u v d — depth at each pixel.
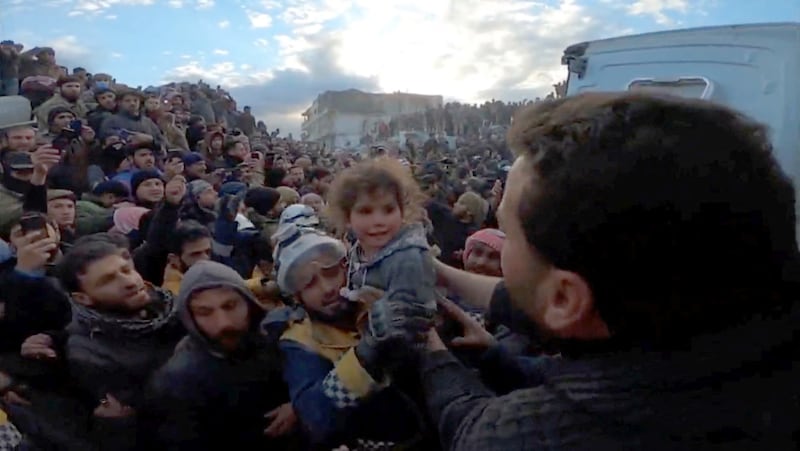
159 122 5.23
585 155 0.68
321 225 1.45
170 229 1.92
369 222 1.24
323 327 1.34
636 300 0.67
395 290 1.18
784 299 0.69
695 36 3.62
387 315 1.14
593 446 0.68
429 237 1.90
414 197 1.32
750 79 3.43
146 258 1.90
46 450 1.39
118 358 1.39
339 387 1.20
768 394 0.65
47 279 1.57
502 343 1.21
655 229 0.64
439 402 0.98
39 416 1.41
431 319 1.15
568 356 0.77
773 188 0.67
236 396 1.35
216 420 1.36
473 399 0.94
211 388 1.35
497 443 0.75
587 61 4.05
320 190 3.73
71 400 1.42
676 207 0.64
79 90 5.25
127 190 3.21
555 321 0.73
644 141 0.66
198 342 1.37
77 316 1.44
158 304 1.49
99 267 1.40
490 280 1.31
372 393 1.18
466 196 2.66
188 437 1.35
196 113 6.23
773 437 0.64
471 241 1.68
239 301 1.37
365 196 1.24
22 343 1.46
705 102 0.72
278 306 1.49
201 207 2.64
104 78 6.25
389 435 1.19
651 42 3.80
